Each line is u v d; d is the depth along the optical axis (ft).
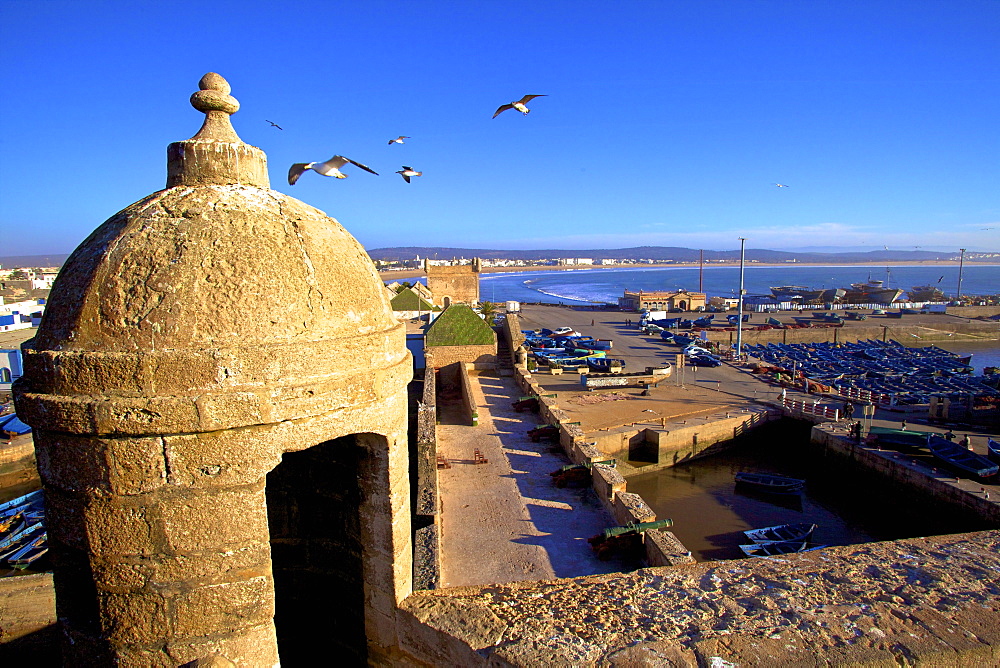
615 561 49.34
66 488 13.51
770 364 164.35
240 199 14.67
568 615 13.99
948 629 12.48
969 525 77.00
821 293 339.98
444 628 14.69
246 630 14.01
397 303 218.59
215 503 13.44
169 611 13.53
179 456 13.07
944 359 172.96
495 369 133.49
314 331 14.33
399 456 17.13
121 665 13.74
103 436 12.81
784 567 15.26
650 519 51.34
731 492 97.35
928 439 93.66
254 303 13.53
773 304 328.70
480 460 73.97
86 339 13.12
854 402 123.54
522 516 58.29
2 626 30.30
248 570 13.89
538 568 48.39
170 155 15.48
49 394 13.19
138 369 12.78
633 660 12.13
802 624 12.85
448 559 50.06
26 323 167.73
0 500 92.12
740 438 116.26
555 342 195.93
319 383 14.30
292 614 23.13
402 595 17.12
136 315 13.02
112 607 13.57
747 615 13.32
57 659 25.41
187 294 13.15
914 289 379.55
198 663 13.01
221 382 13.05
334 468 21.27
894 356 180.55
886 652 11.89
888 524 86.89
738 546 78.69
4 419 104.78
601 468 62.75
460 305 139.95
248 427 13.41
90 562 13.53
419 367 127.44
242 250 13.79
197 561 13.52
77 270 13.93
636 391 135.33
